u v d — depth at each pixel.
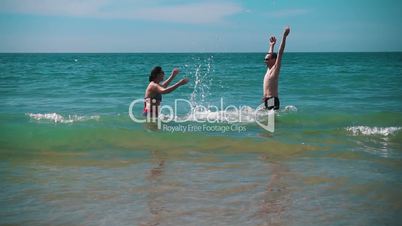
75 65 41.19
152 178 4.41
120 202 3.71
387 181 4.31
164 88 7.83
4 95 12.42
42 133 6.41
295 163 5.02
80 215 3.42
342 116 8.14
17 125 6.91
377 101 10.98
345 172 4.64
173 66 36.06
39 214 3.44
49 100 11.12
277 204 3.67
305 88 14.38
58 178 4.42
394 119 7.91
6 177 4.45
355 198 3.82
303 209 3.55
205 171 4.68
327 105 10.08
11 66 37.84
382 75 21.14
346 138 6.36
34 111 8.95
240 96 12.03
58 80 18.62
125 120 7.68
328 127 7.16
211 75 21.22
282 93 12.94
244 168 4.80
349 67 32.78
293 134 6.60
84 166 4.90
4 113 8.48
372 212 3.49
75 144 5.94
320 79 18.33
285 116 8.02
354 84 15.95
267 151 5.61
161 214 3.44
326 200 3.77
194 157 5.32
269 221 3.30
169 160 5.17
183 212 3.48
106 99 11.30
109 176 4.49
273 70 8.25
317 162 5.06
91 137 6.25
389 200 3.78
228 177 4.45
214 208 3.57
